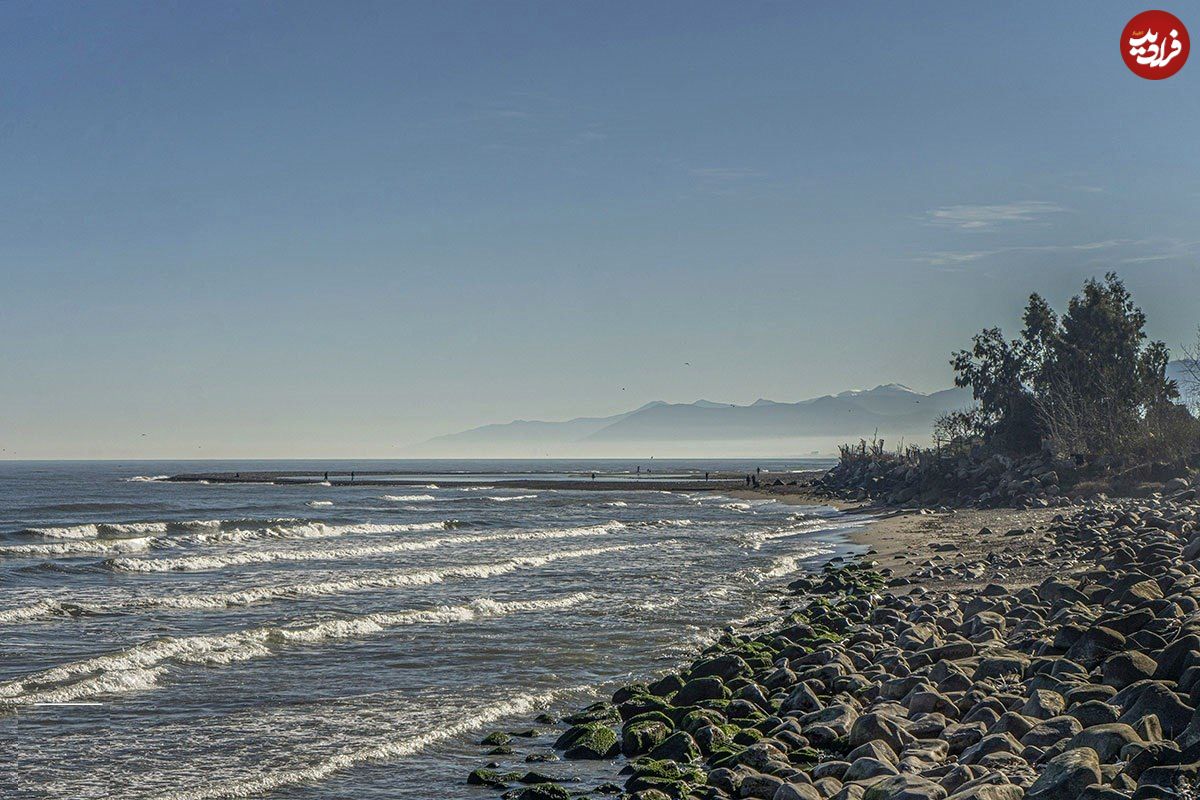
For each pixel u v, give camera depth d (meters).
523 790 12.21
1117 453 58.88
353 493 109.56
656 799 11.22
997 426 81.44
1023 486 57.41
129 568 35.31
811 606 25.33
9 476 184.25
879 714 12.52
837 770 11.42
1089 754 9.59
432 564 36.78
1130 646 13.93
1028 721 11.60
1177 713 10.63
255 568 35.97
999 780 9.45
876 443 109.44
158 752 14.12
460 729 15.31
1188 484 48.28
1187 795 8.57
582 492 111.25
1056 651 14.83
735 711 14.69
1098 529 33.66
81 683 17.55
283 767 13.49
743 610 26.11
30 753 14.02
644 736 13.97
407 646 21.39
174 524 55.53
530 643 21.73
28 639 22.22
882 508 67.56
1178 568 20.89
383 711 16.31
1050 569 27.16
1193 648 12.32
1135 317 79.06
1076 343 77.44
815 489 100.50
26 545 45.72
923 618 20.72
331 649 21.08
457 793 12.52
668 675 17.34
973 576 27.70
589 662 19.95
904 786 9.85
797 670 17.22
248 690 17.59
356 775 13.22
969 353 90.25
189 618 24.91
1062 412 68.44
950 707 13.12
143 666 19.03
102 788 12.66
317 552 41.09
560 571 34.41
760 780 11.24
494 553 40.94
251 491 115.00
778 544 44.56
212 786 12.74
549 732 15.19
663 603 27.22
